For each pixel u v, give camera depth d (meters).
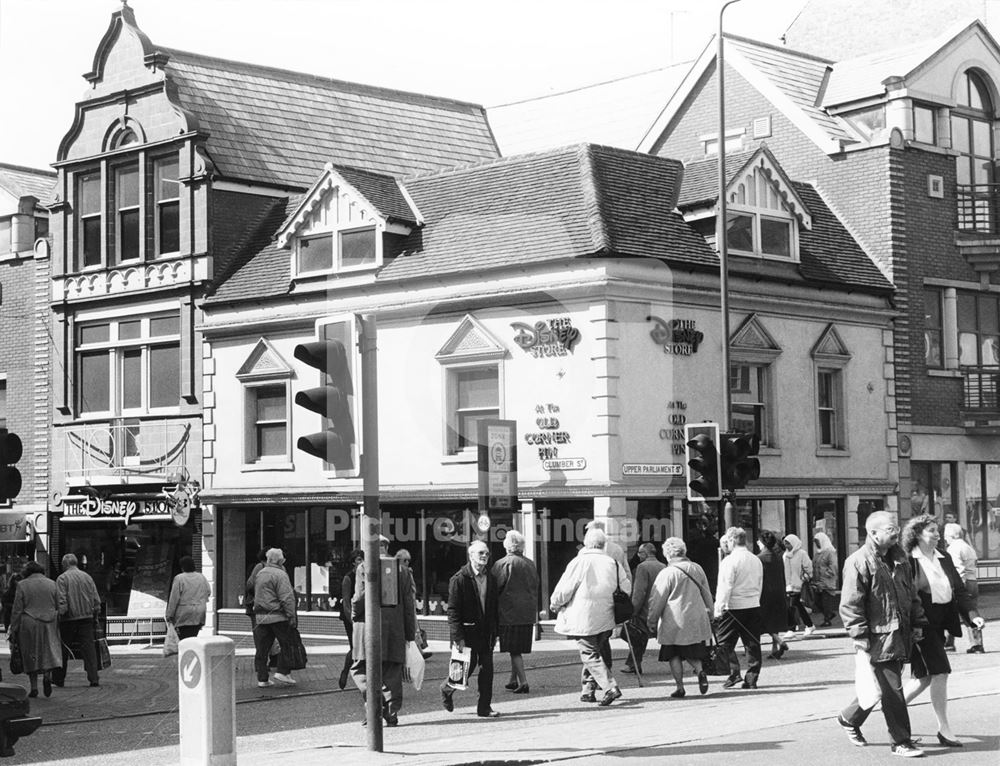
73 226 34.66
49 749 14.16
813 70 36.53
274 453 30.20
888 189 32.41
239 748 13.38
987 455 34.22
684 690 16.30
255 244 32.12
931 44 34.03
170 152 32.81
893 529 11.62
